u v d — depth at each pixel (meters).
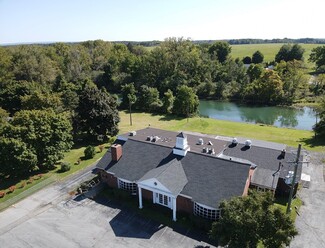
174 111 87.44
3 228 33.41
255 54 159.88
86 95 61.00
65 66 127.94
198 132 68.00
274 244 23.56
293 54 140.25
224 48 154.75
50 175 46.16
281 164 39.47
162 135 51.22
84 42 174.75
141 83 121.75
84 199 38.94
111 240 30.66
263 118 86.06
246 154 42.75
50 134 47.59
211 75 123.38
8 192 41.03
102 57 144.38
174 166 36.53
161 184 33.16
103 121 61.06
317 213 33.91
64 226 33.34
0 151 42.34
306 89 101.62
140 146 42.41
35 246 30.30
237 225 23.61
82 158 53.06
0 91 85.12
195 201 32.22
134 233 31.59
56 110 65.62
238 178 33.09
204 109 98.25
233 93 109.50
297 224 31.95
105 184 41.97
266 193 26.11
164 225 32.66
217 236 25.16
